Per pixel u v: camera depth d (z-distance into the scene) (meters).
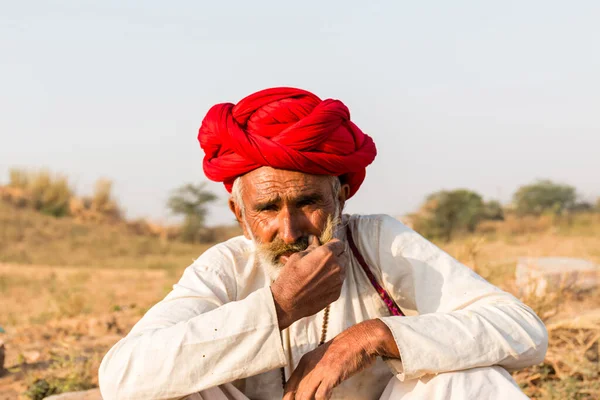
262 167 2.13
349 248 2.33
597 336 4.20
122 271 18.38
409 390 2.03
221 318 1.95
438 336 1.98
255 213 2.17
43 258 23.69
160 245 30.28
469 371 1.99
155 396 1.93
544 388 3.80
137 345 1.97
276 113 2.09
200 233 37.38
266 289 1.98
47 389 4.37
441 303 2.18
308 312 1.99
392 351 2.00
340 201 2.32
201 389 1.92
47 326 6.82
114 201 38.28
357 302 2.29
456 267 2.24
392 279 2.30
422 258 2.26
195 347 1.91
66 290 12.84
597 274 6.83
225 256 2.31
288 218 2.13
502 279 6.68
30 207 35.09
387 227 2.33
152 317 2.09
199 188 37.66
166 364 1.91
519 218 32.69
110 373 1.98
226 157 2.17
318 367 2.01
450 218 30.95
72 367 4.64
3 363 5.02
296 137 2.07
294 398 2.03
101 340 6.09
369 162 2.30
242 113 2.14
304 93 2.16
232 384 2.24
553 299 5.15
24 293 13.23
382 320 2.03
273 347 1.94
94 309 9.16
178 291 2.19
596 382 3.79
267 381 2.26
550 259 7.67
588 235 20.05
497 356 2.00
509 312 2.09
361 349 2.00
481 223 31.75
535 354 2.07
